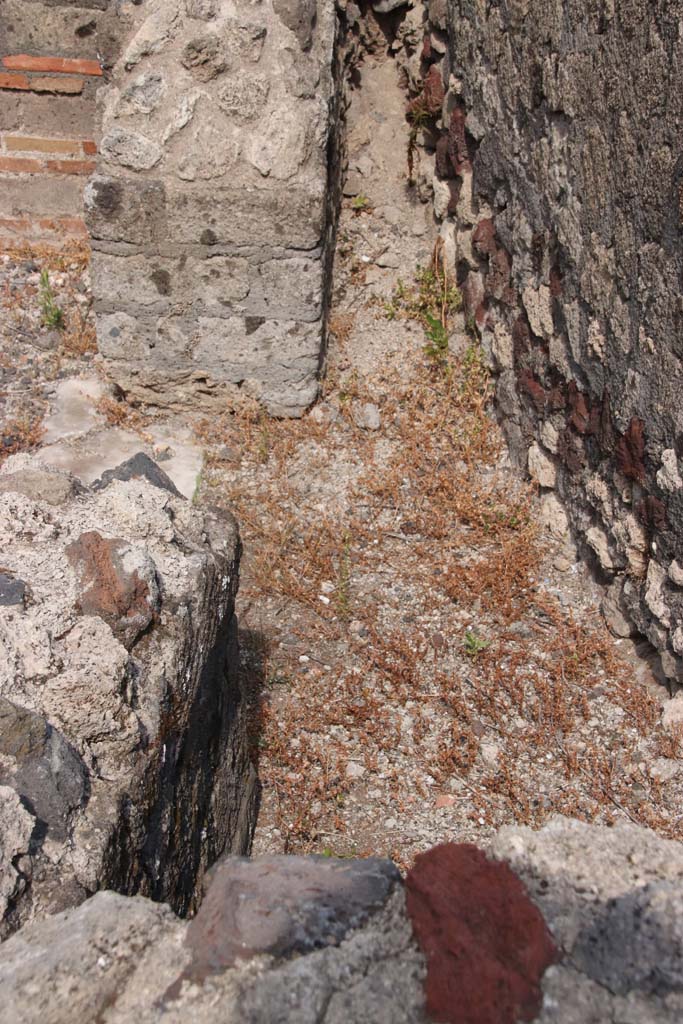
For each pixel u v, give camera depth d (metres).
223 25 3.76
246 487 3.99
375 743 2.92
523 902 1.29
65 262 5.08
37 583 2.02
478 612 3.34
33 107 4.81
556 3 3.10
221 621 2.29
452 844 1.39
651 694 3.03
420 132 4.82
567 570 3.51
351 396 4.38
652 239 2.71
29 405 4.36
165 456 4.16
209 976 1.29
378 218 4.95
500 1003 1.20
